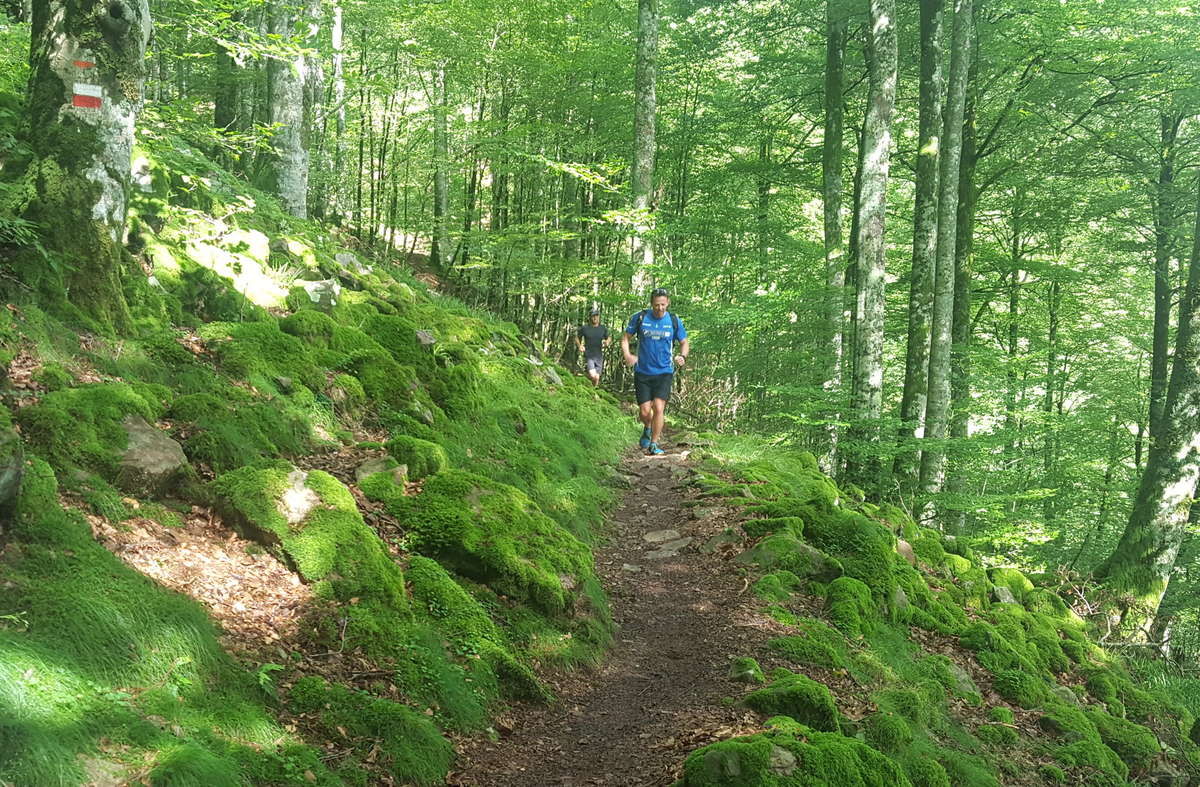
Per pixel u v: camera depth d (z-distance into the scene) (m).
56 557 3.74
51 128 5.91
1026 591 11.35
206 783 3.06
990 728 6.91
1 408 4.00
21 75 8.26
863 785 4.38
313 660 4.31
